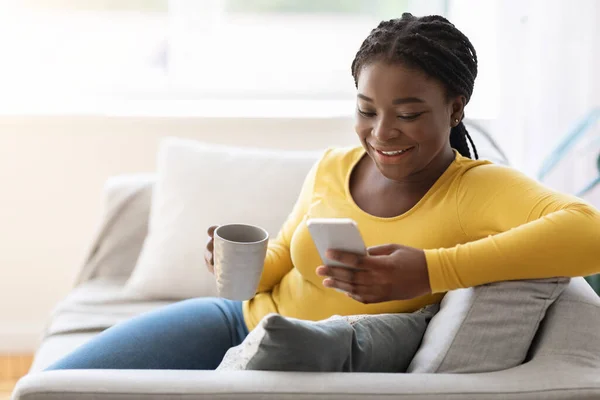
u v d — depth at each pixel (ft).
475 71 4.68
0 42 9.10
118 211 7.42
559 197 4.26
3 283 9.12
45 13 9.12
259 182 7.05
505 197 4.39
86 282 7.27
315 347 4.08
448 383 4.06
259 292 5.52
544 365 4.20
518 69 8.27
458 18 8.80
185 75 9.39
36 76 9.23
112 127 8.75
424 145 4.48
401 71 4.34
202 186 7.04
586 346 4.29
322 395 3.97
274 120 8.84
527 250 4.10
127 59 9.33
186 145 7.34
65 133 8.73
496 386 4.05
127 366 4.95
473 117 8.62
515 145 8.42
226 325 5.38
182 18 9.25
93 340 5.09
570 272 4.13
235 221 6.91
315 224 3.95
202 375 4.07
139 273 6.91
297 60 9.48
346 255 4.03
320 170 5.28
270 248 5.49
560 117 8.32
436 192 4.68
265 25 9.40
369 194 4.94
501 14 8.20
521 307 4.28
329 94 9.54
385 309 4.91
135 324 5.19
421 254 4.20
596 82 8.23
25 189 8.87
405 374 4.14
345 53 9.48
